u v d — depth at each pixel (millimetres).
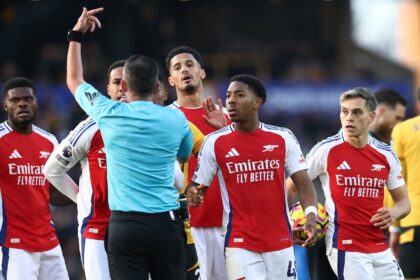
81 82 27594
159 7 97062
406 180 37219
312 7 103750
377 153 32031
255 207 29719
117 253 26781
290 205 32656
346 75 98062
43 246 31812
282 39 103375
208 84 85500
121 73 30844
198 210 33062
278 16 103375
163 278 27078
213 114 31391
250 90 29828
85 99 27281
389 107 39000
